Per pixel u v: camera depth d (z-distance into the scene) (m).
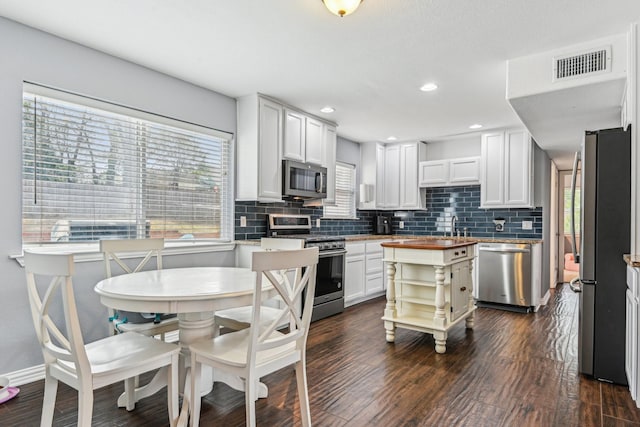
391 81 3.30
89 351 1.78
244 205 3.95
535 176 5.02
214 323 2.28
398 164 5.85
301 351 1.88
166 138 3.28
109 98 2.82
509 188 4.89
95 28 2.44
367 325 3.78
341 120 4.58
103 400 2.21
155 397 2.26
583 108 3.08
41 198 2.53
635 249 2.39
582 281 2.55
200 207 3.57
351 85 3.41
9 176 2.34
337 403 2.17
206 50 2.74
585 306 2.53
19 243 2.38
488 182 5.04
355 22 2.33
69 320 1.48
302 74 3.17
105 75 2.80
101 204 2.84
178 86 3.30
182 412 1.86
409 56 2.80
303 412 1.87
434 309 3.27
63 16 2.29
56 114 2.60
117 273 2.86
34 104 2.50
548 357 2.90
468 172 5.27
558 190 6.55
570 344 3.21
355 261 4.64
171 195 3.32
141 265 2.69
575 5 2.11
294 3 2.13
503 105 3.94
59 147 2.61
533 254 4.39
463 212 5.57
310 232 4.87
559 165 6.18
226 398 2.24
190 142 3.48
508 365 2.74
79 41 2.62
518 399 2.22
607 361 2.45
